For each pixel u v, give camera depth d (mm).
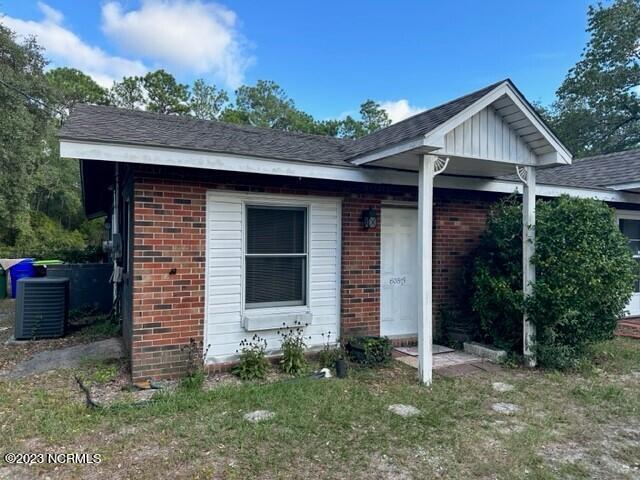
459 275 7312
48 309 7340
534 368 5770
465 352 6531
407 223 7129
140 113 6641
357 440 3551
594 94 23125
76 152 4336
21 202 15336
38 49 15008
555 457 3365
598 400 4598
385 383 5055
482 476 3062
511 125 5566
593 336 5996
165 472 3002
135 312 4926
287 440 3504
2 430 3629
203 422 3816
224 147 5172
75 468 3043
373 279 6582
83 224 27359
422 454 3357
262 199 5754
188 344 5215
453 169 6207
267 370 5461
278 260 5949
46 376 5121
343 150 6871
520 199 7371
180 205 5180
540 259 5879
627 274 5875
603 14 22469
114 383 4883
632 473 3139
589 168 10352
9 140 13898
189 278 5238
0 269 13109
